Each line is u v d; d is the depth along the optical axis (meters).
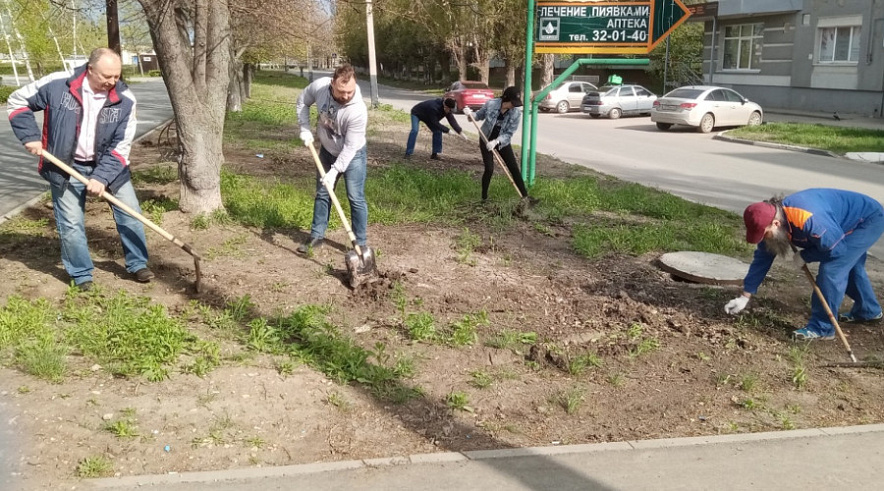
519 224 9.00
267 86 49.53
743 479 3.67
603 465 3.76
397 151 16.06
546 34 11.00
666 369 5.08
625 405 4.52
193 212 8.11
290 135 18.61
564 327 5.72
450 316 5.80
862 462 3.86
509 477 3.62
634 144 20.17
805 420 4.40
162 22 7.38
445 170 13.25
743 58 35.03
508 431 4.14
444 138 19.08
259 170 12.54
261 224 8.06
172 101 7.80
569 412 4.38
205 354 4.74
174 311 5.62
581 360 5.02
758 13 32.62
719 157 17.33
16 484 3.39
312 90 6.73
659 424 4.29
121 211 6.06
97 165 5.80
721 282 6.86
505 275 6.93
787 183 13.41
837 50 30.02
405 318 5.60
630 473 3.70
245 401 4.25
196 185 8.06
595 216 9.74
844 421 4.41
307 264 6.86
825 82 30.48
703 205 10.49
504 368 4.96
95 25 11.27
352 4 11.72
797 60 31.70
